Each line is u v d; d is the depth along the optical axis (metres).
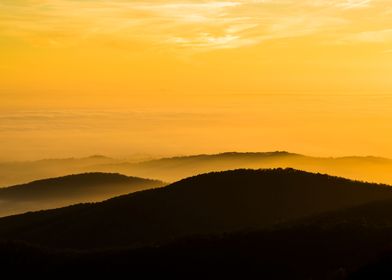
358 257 132.12
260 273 138.12
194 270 143.88
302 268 135.75
